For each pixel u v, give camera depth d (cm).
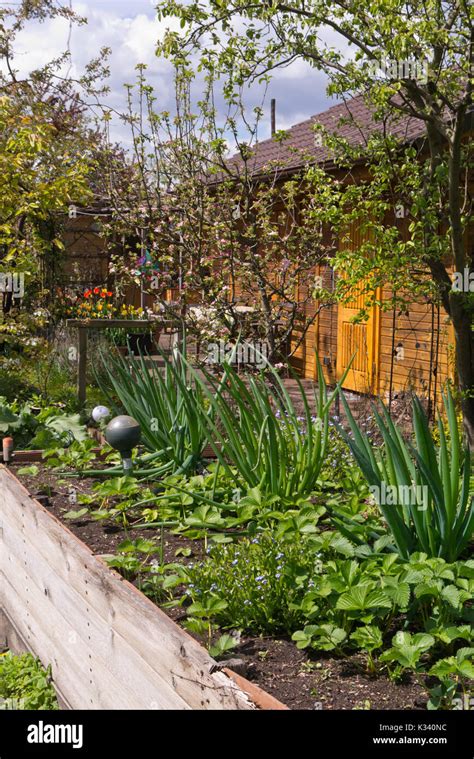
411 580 321
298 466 484
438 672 269
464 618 321
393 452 376
